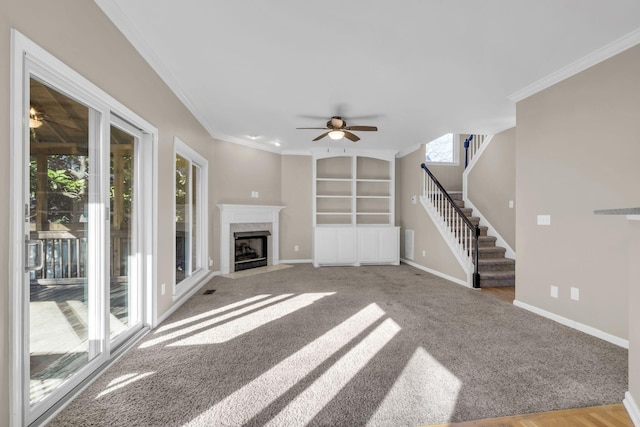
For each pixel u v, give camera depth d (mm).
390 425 1598
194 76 3268
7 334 1386
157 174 2996
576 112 2959
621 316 2594
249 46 2676
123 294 2652
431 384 1980
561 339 2709
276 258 6676
